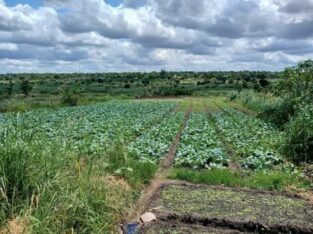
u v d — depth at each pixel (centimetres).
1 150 790
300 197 1075
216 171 1288
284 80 2530
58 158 870
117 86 10475
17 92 6391
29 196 773
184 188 1139
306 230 849
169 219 912
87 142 1514
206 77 15362
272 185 1165
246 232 862
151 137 2044
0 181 761
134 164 1250
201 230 855
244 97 5262
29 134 925
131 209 958
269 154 1545
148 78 14700
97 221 786
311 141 1509
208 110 4544
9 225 705
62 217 750
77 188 825
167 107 4759
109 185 964
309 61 2398
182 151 1620
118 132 1939
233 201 1025
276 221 884
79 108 4259
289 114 2292
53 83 8544
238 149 1727
